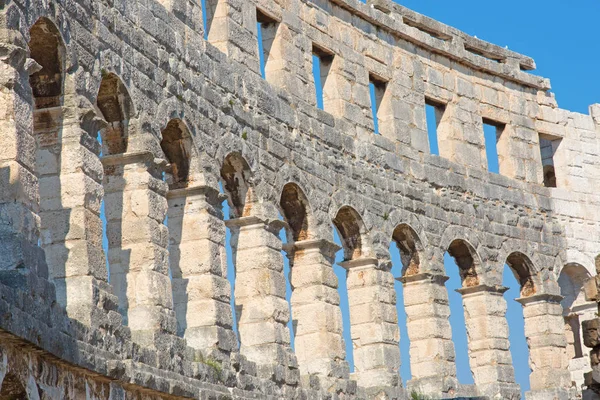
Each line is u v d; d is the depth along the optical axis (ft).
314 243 245.45
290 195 246.06
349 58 274.98
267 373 217.97
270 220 228.22
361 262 263.90
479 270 300.40
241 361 209.26
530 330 315.37
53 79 172.24
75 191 170.30
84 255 168.35
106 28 184.65
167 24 205.87
